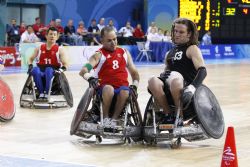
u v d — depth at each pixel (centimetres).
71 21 2778
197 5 3341
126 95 743
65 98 1141
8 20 2875
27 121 959
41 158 659
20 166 614
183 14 3325
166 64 769
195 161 649
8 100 945
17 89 1517
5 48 2427
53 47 1159
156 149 727
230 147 565
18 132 845
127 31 2994
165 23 3312
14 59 2458
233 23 3481
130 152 705
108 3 3183
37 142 766
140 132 755
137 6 3309
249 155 682
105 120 746
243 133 846
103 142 775
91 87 745
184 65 745
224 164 568
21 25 2638
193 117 742
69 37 2705
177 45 761
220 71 2305
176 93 711
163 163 638
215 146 748
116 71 768
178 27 745
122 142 777
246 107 1157
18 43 2511
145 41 3027
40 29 2631
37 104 1144
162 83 727
